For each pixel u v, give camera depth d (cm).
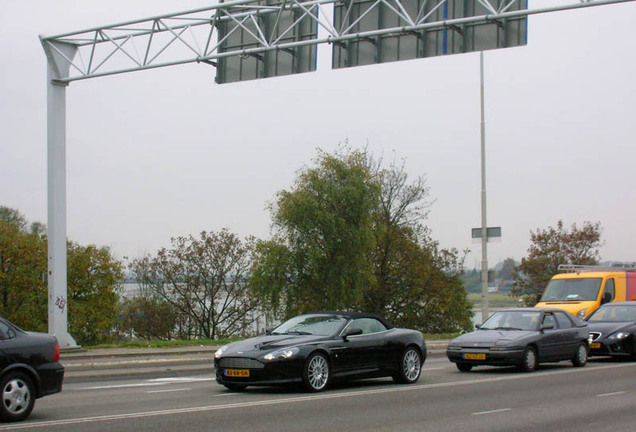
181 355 2181
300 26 2017
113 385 1562
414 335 1568
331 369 1393
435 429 992
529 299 4912
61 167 2188
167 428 972
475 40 1827
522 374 1720
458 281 4856
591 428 1014
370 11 1945
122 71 2144
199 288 5134
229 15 2045
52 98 2188
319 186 3850
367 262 3978
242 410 1142
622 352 2056
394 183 4612
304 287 3850
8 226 4906
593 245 5050
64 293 2184
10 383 1023
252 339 1426
